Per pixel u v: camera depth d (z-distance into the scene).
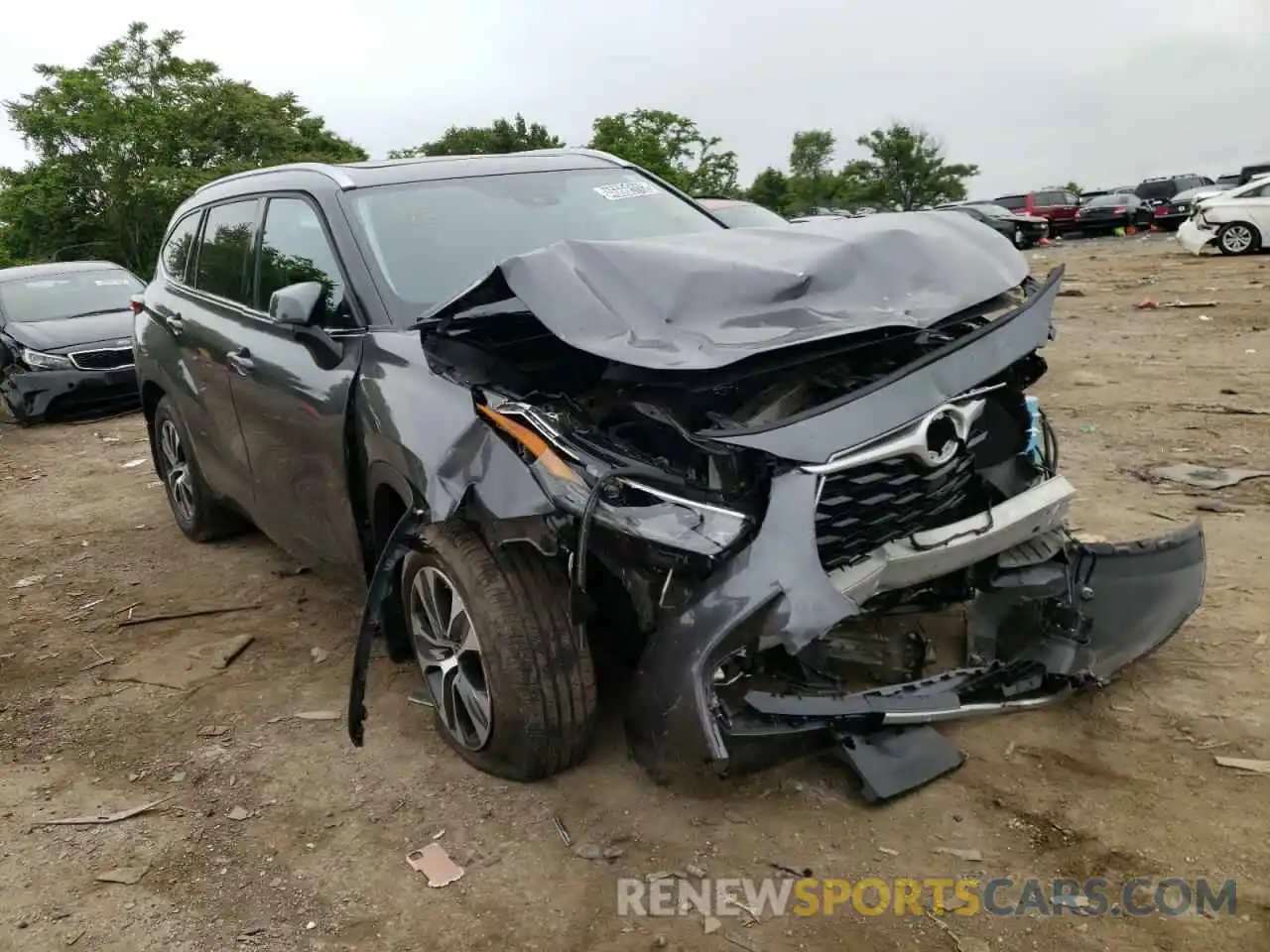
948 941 2.41
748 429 2.58
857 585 2.75
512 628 2.88
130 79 29.81
